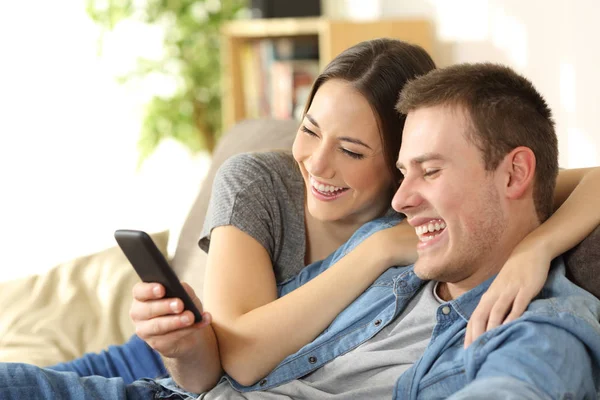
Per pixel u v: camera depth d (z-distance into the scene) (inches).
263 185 61.7
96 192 175.2
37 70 170.9
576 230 47.2
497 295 44.5
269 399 52.3
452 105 46.1
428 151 46.1
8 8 167.8
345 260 55.9
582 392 40.5
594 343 41.8
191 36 158.4
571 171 54.6
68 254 156.2
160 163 179.9
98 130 175.2
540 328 41.3
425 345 49.3
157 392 57.1
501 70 47.3
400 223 57.9
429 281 52.8
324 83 58.3
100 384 55.1
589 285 47.0
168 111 160.1
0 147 169.2
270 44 139.7
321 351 52.9
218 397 53.1
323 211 58.9
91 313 75.9
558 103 101.5
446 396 45.3
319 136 57.9
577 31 96.3
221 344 54.7
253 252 58.7
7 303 76.2
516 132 45.7
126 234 45.8
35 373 52.7
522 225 47.5
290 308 54.3
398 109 49.8
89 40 172.1
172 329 48.2
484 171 45.7
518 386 37.5
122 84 166.4
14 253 157.0
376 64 56.9
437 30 125.9
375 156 57.4
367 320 53.1
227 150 86.1
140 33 168.9
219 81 160.2
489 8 113.3
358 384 50.8
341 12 150.0
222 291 56.4
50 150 172.6
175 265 80.5
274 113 139.9
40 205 170.6
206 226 61.3
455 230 46.3
